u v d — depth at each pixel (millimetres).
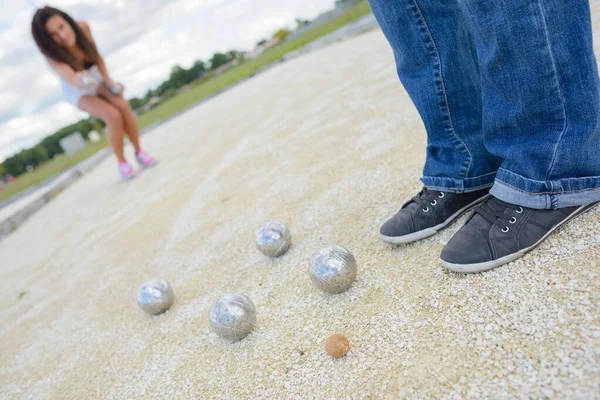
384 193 2051
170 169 4836
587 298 1065
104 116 4789
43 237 4570
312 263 1469
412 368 1100
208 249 2340
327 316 1428
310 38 14273
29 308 2656
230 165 3805
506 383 960
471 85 1436
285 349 1365
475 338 1104
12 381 1865
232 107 7625
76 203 5656
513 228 1280
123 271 2547
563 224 1287
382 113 3270
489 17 1104
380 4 1385
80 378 1681
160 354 1621
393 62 4762
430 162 1591
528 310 1109
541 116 1194
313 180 2615
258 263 1966
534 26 1067
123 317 2021
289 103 5227
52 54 4250
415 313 1272
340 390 1133
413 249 1570
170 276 2227
